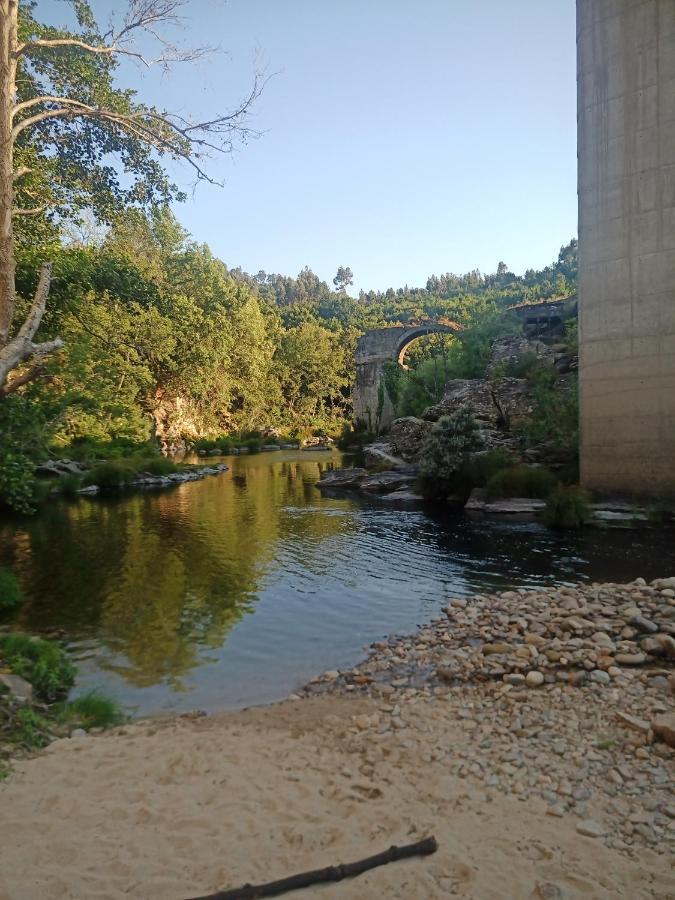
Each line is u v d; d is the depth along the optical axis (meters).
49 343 10.19
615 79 18.84
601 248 19.30
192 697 7.51
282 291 194.88
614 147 18.89
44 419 16.06
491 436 25.94
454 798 4.72
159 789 4.86
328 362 90.81
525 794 4.78
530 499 21.12
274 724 6.46
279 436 73.94
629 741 5.61
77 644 9.43
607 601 9.80
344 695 7.39
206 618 10.65
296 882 3.61
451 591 11.88
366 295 197.50
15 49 9.96
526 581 12.29
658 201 18.19
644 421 18.64
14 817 4.36
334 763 5.40
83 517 22.17
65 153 16.75
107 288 24.47
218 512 23.16
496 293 113.62
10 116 9.77
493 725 6.16
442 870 3.80
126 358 43.38
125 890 3.56
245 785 4.94
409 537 17.39
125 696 7.56
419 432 30.81
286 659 8.73
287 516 21.95
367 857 3.90
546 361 28.72
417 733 6.05
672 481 18.20
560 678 7.26
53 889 3.54
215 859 3.89
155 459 38.56
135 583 13.02
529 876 3.75
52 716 6.74
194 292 59.66
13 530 19.52
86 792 4.79
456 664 7.99
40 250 19.81
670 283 18.06
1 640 8.71
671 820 4.38
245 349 70.81
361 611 10.87
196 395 58.97
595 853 4.00
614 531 16.89
